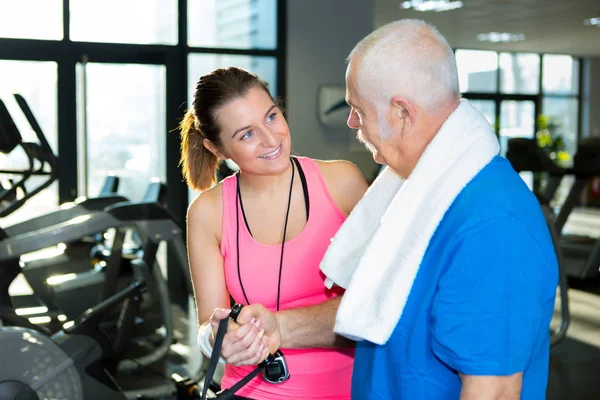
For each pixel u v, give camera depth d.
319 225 1.43
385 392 1.08
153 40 5.93
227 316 1.24
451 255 0.97
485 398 0.94
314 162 1.47
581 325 4.75
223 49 6.13
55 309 4.45
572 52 12.56
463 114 1.02
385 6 8.80
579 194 6.65
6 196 3.96
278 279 1.43
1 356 2.51
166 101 6.00
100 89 5.84
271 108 1.35
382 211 1.22
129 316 3.73
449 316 0.95
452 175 1.00
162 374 3.65
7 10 5.53
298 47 6.38
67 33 5.66
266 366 1.40
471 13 9.00
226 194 1.47
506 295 0.93
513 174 1.02
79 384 2.63
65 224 3.05
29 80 5.63
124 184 5.99
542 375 1.05
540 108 12.71
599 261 6.07
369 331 1.03
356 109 1.07
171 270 5.97
